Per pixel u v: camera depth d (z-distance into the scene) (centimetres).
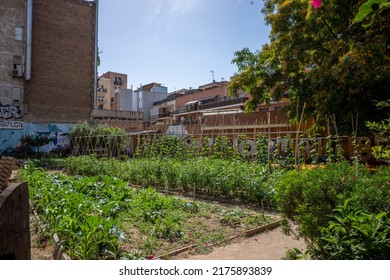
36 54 2800
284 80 1555
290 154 1057
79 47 3062
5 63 2630
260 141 1165
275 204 802
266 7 1655
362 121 1173
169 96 5884
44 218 595
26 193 188
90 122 3053
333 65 1216
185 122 3488
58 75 2916
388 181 366
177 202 802
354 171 446
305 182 399
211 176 955
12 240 178
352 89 1142
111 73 7075
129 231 588
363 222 277
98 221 457
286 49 1472
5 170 761
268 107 2920
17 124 2662
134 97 6325
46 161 2030
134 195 848
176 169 1068
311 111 1384
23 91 2711
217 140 1311
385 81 1127
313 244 371
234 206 833
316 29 1343
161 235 572
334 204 353
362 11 214
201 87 5612
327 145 980
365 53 1080
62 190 725
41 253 482
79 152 2291
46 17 2870
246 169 956
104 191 827
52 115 2858
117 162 1430
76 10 3056
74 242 455
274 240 571
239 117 2320
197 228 626
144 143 1568
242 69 1711
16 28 2700
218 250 520
